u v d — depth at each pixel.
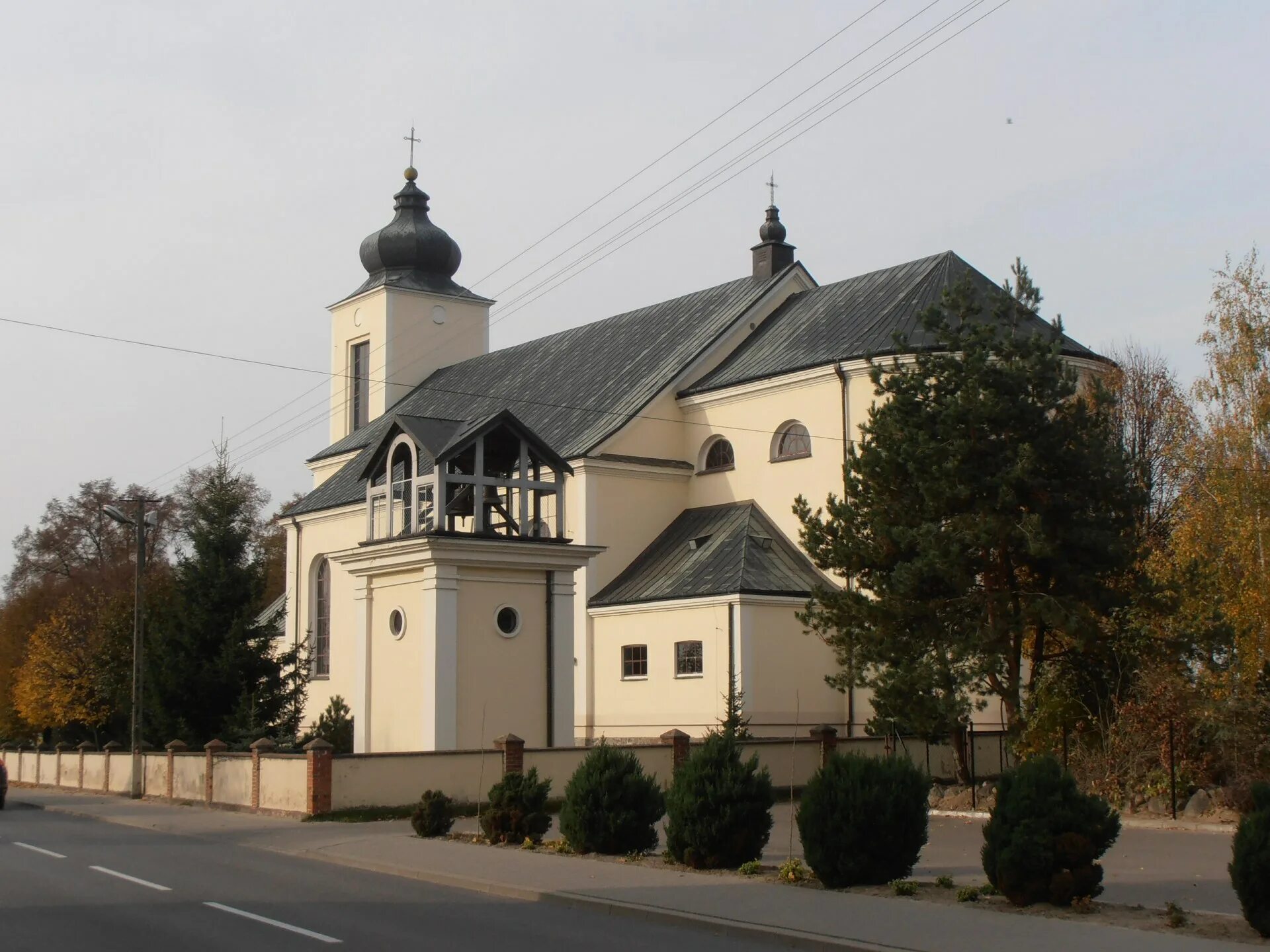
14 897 16.64
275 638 43.47
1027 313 27.81
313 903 16.16
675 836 19.16
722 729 32.78
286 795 28.58
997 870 15.41
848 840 16.69
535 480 31.73
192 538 40.12
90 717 57.31
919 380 27.36
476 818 27.33
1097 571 26.14
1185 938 13.16
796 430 40.97
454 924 14.56
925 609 26.42
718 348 44.78
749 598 36.97
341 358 63.84
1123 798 25.28
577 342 53.56
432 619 29.50
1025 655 27.94
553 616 31.08
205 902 16.23
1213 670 27.22
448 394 56.44
